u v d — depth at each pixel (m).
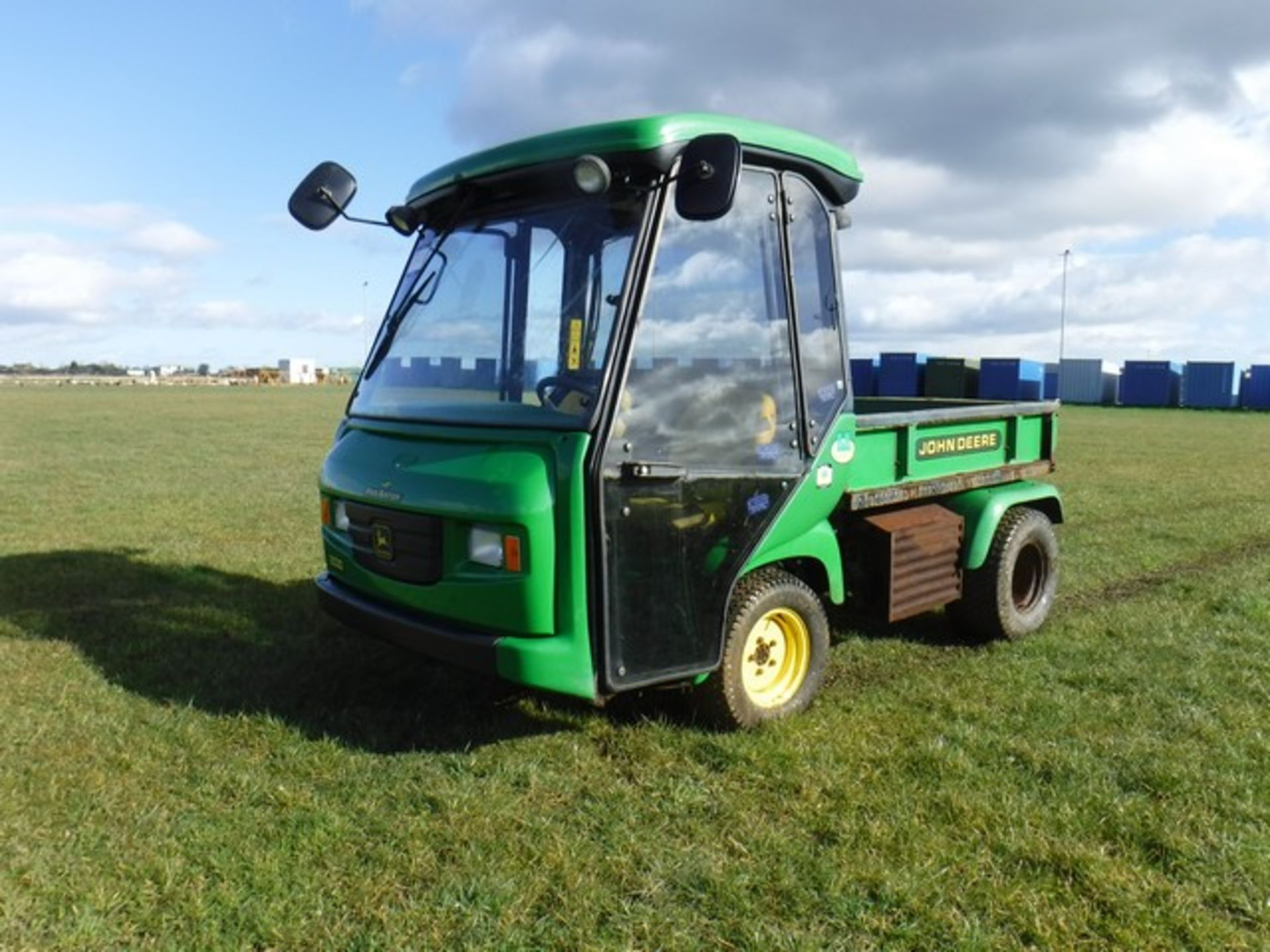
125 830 3.42
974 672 5.27
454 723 4.45
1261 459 17.78
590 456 3.62
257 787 3.76
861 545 5.12
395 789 3.76
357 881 3.11
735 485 4.07
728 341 4.05
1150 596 7.12
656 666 3.87
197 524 9.98
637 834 3.43
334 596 4.39
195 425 25.89
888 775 3.92
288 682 5.00
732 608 4.26
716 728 4.32
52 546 8.70
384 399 4.52
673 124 3.73
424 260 4.59
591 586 3.67
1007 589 5.76
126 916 2.91
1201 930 2.88
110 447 19.00
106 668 5.20
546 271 3.99
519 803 3.66
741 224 4.11
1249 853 3.30
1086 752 4.17
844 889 3.09
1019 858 3.29
